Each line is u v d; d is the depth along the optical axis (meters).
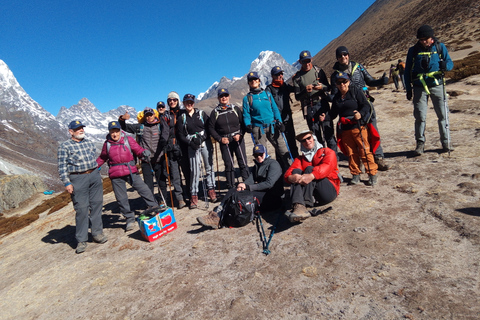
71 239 6.66
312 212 4.45
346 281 2.89
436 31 71.19
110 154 5.78
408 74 5.86
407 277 2.76
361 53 131.12
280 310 2.71
